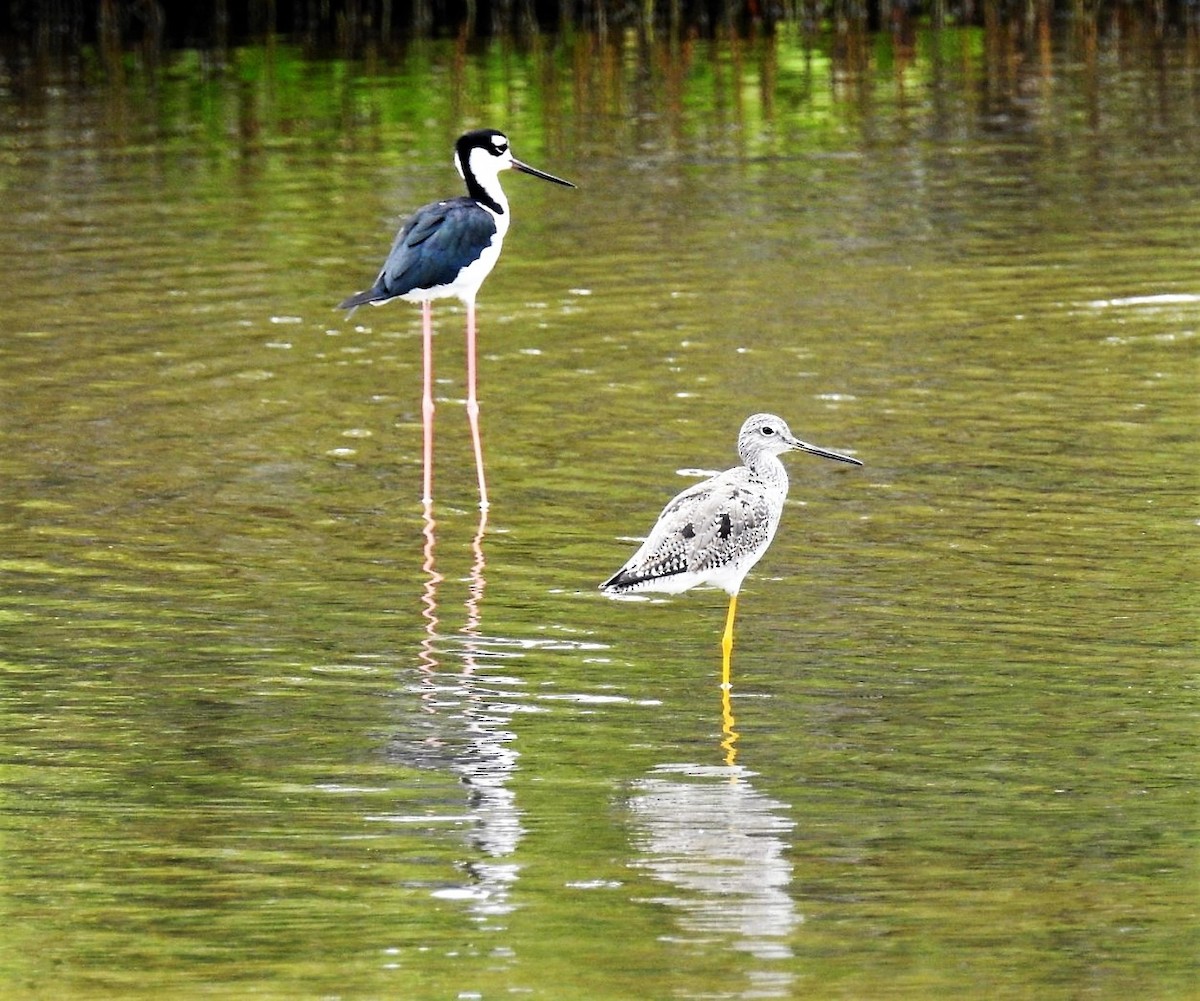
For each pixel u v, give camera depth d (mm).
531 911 10133
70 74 37188
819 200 27672
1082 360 20781
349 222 26984
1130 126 31453
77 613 14773
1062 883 10398
